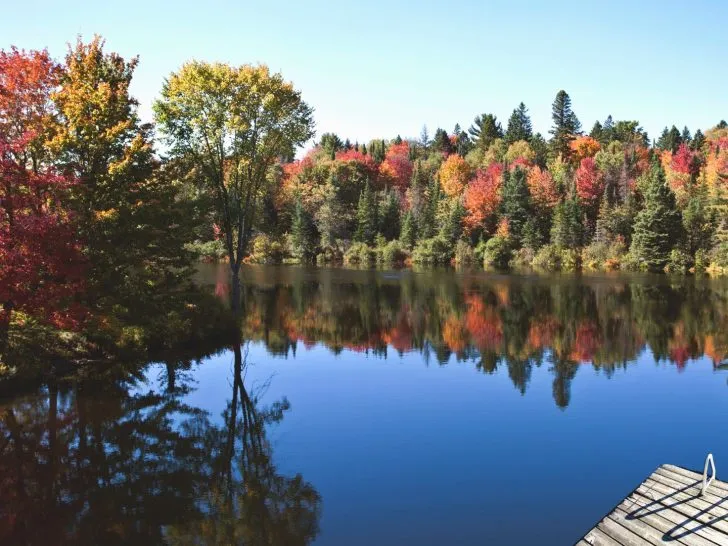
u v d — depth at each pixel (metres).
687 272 67.12
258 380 20.34
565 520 10.62
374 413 16.75
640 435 15.00
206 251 75.06
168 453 13.85
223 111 29.19
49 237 16.69
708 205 71.88
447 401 17.91
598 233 77.31
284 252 81.88
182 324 24.20
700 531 7.81
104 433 15.12
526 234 78.75
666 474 9.72
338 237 86.00
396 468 12.92
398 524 10.48
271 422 16.00
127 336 22.17
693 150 109.00
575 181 86.31
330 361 23.25
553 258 74.69
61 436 14.91
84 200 19.23
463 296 44.31
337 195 90.25
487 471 12.76
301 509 11.04
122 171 19.55
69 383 19.25
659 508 8.61
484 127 134.62
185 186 31.05
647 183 80.00
